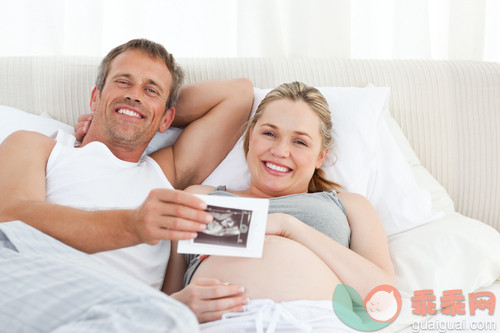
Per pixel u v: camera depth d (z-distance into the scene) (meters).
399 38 2.56
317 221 1.55
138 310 0.87
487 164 2.23
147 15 2.55
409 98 2.23
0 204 1.40
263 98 1.94
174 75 1.84
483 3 2.54
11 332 0.93
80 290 0.98
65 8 2.47
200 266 1.46
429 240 1.64
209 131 1.90
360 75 2.23
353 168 1.85
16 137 1.63
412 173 1.92
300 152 1.65
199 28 2.57
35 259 1.13
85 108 2.12
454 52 2.58
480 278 1.54
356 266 1.38
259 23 2.46
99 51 2.46
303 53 2.51
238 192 1.75
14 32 2.48
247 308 1.21
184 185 1.90
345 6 2.49
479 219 2.22
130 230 1.26
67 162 1.64
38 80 2.09
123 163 1.71
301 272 1.31
